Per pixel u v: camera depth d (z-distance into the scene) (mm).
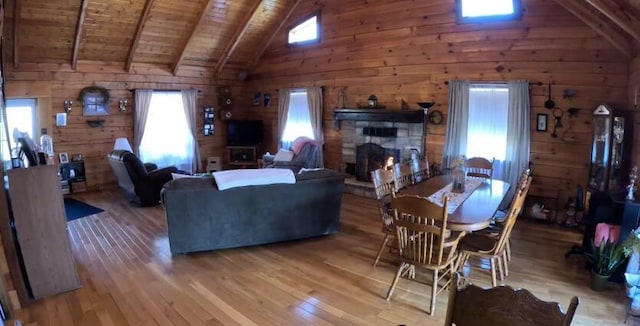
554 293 3357
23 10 5723
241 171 4355
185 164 8703
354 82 7406
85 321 2951
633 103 4449
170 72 8430
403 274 3701
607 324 2879
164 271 3842
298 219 4578
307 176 4559
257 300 3256
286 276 3719
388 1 6734
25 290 3219
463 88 5922
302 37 8250
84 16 6094
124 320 2955
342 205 6355
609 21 4480
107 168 7742
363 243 4613
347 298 3285
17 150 4344
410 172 4484
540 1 5277
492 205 3314
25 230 3238
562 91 5246
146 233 4992
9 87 6527
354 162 7496
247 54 9070
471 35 5879
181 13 7008
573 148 5246
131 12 6586
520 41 5480
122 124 7883
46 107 6977
